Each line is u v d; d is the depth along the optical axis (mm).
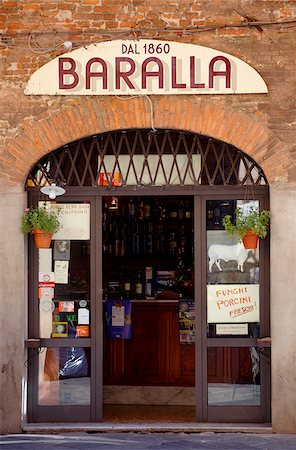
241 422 8906
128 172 8953
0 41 8695
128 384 10352
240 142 8648
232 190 8883
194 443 8227
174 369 10336
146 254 12344
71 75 8656
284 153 8594
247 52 8641
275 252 8617
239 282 8977
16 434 8602
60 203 8992
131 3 8680
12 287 8688
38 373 8984
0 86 8703
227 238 8984
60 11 8688
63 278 9000
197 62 8625
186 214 12227
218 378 8961
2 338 8672
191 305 10312
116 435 8578
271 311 8641
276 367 8602
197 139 8906
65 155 8953
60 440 8352
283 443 8195
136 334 10406
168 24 8656
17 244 8703
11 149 8688
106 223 12188
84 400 8992
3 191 8695
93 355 8961
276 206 8617
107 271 12234
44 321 9000
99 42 8648
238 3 8641
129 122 8664
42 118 8688
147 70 8641
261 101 8625
